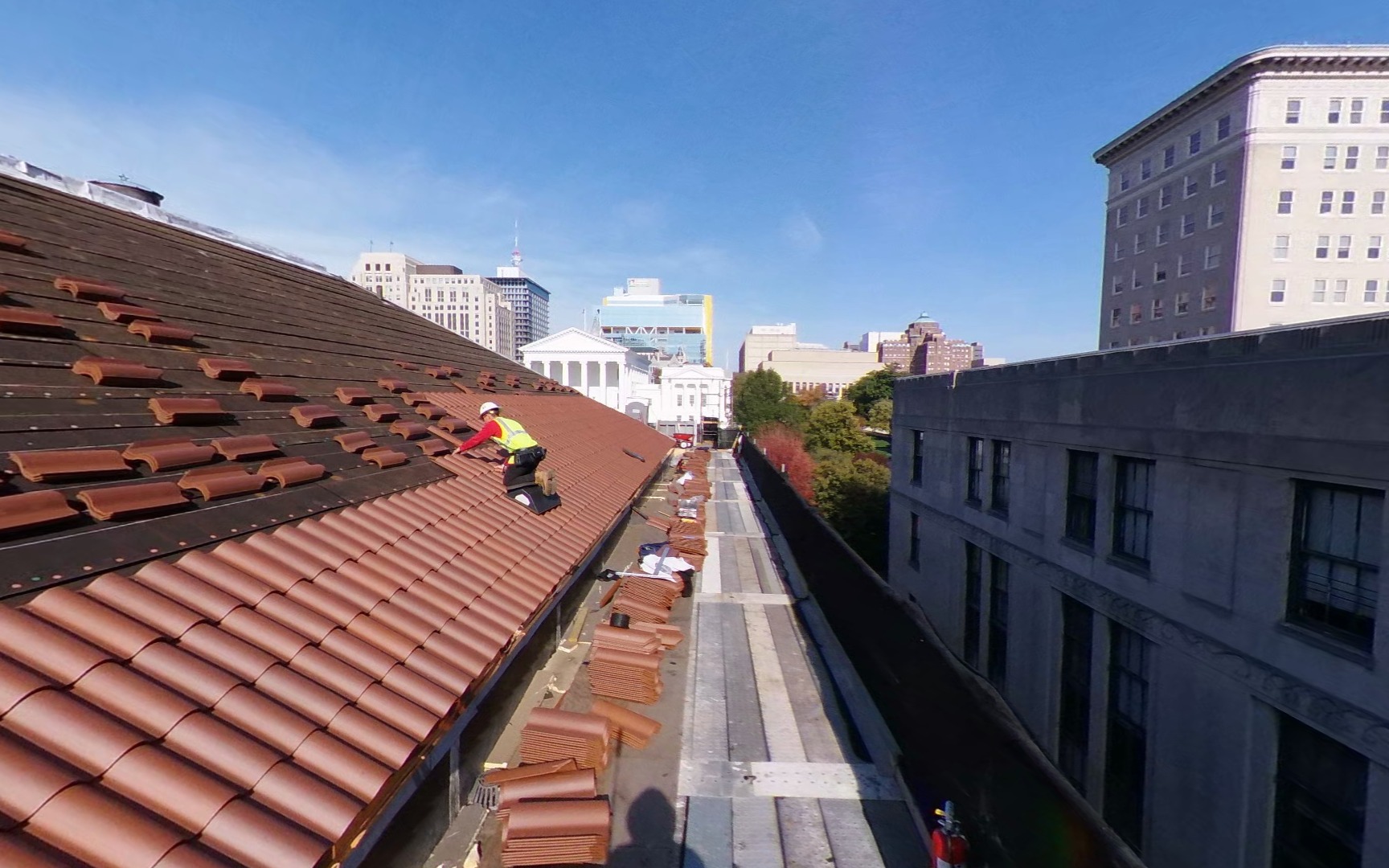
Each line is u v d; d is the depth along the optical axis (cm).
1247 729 774
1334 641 679
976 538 1584
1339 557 685
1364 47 4094
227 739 331
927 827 627
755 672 964
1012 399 1409
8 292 600
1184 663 878
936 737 702
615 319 16175
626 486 1467
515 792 548
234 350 816
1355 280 4350
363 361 1142
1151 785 940
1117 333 5569
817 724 819
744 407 7131
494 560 697
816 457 5334
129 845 265
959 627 1688
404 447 876
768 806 660
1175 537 905
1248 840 771
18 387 490
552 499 954
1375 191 4288
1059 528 1217
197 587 421
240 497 545
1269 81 4278
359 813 342
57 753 287
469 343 2158
